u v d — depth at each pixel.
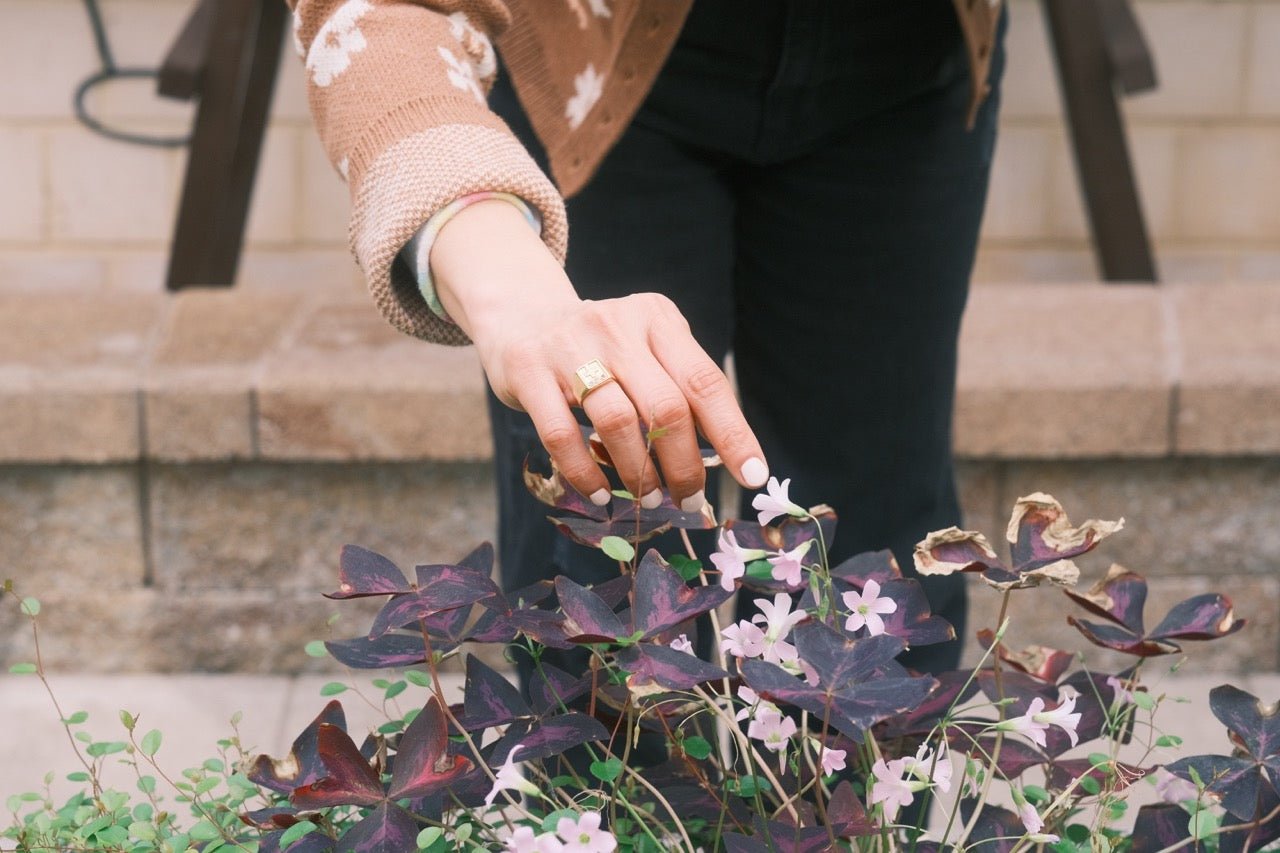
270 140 4.02
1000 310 3.15
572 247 1.55
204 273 3.36
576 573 1.52
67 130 4.00
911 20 1.49
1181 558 2.82
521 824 1.23
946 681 1.25
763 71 1.48
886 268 1.58
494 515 2.79
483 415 2.66
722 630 1.20
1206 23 4.09
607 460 1.19
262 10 3.29
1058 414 2.67
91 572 2.81
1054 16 3.46
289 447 2.68
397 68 1.28
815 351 1.61
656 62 1.43
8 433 2.67
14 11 3.91
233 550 2.81
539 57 1.48
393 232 1.23
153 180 4.05
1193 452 2.69
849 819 1.14
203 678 2.84
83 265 4.10
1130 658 2.79
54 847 1.21
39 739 2.54
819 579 1.19
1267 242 4.26
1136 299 3.25
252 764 1.19
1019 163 4.14
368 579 1.15
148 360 2.80
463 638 1.17
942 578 1.62
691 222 1.55
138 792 2.20
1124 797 1.18
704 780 1.22
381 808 1.11
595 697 1.19
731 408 1.16
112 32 3.94
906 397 1.62
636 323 1.17
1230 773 1.16
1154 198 4.23
